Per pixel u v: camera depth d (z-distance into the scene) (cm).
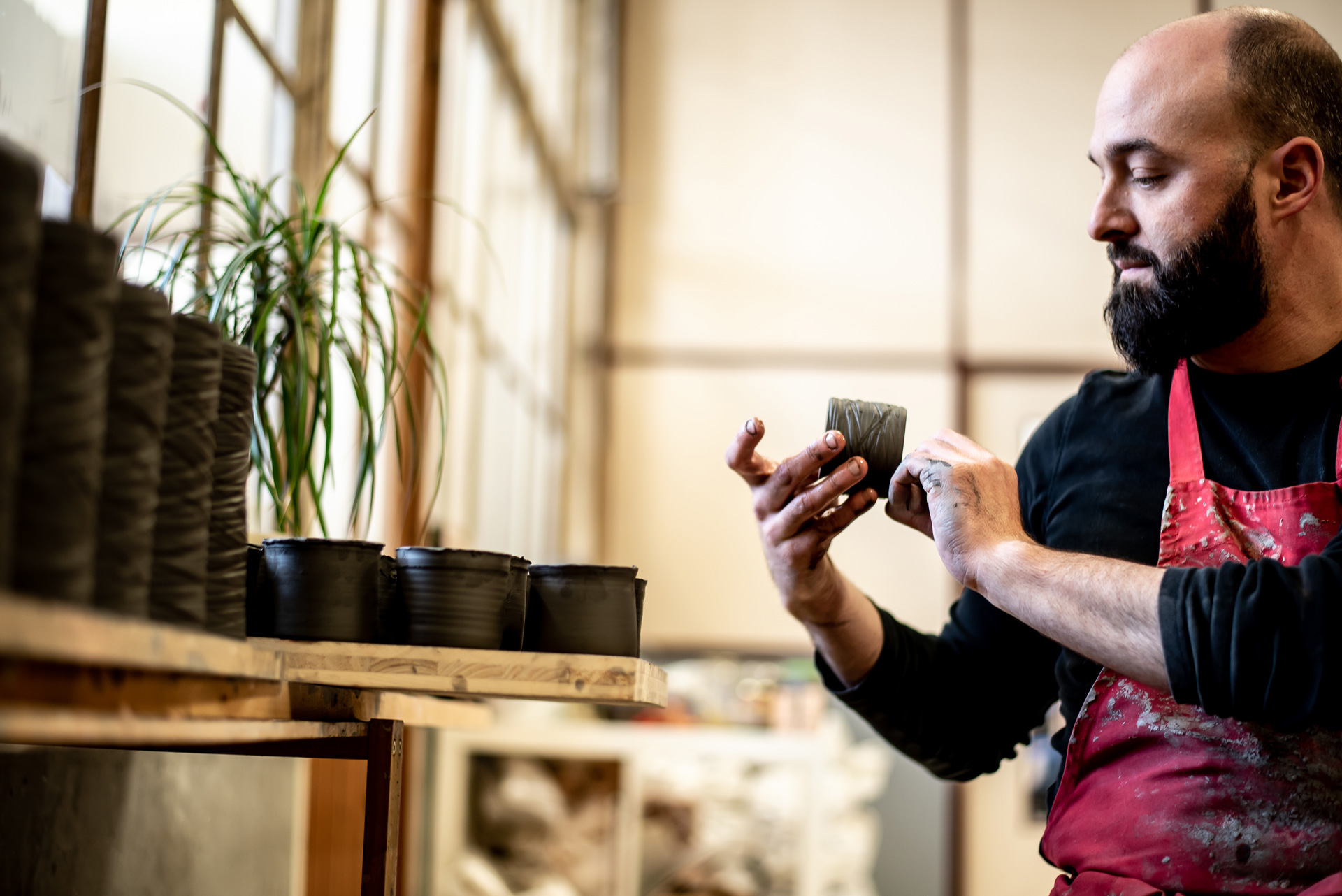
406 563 107
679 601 543
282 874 212
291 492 137
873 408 124
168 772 161
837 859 468
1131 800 108
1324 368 112
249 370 97
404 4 304
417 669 103
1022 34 568
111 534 78
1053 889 115
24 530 71
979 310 554
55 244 74
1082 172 559
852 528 539
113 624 71
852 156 567
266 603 104
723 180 569
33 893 124
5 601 62
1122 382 126
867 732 506
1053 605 102
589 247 564
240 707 93
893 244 561
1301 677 91
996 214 559
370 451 137
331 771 236
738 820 416
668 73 576
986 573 107
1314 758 101
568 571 110
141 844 154
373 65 276
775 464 129
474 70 372
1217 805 103
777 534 126
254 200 180
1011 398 550
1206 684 93
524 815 404
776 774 420
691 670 485
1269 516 109
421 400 285
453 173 344
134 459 80
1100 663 105
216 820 181
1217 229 107
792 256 563
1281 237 109
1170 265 108
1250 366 115
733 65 575
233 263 135
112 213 158
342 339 145
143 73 166
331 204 243
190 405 87
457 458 359
